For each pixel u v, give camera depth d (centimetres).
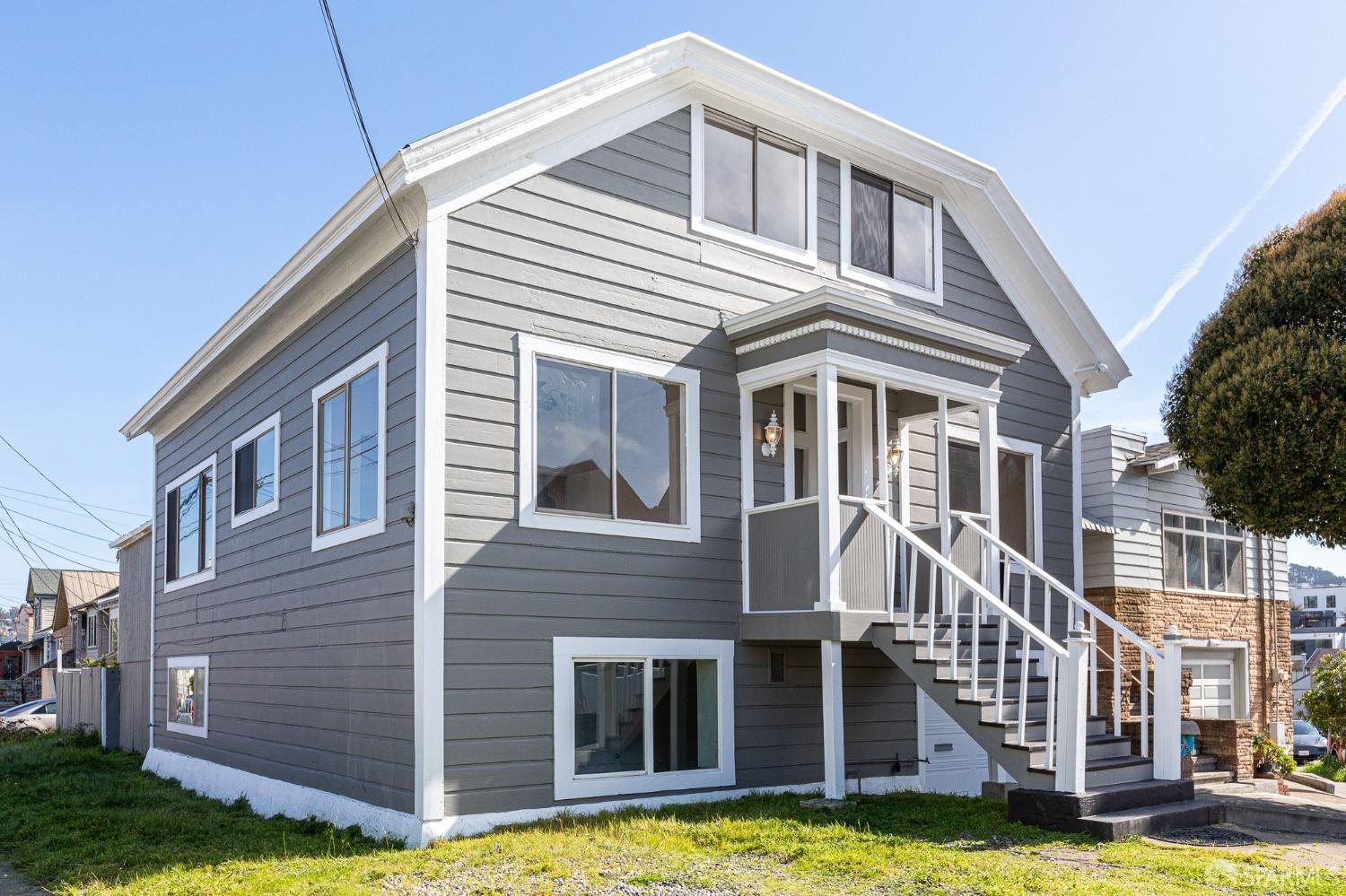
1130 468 1703
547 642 912
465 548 878
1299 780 1547
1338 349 1117
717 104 1105
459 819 844
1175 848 754
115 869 792
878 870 676
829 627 952
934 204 1316
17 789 1285
